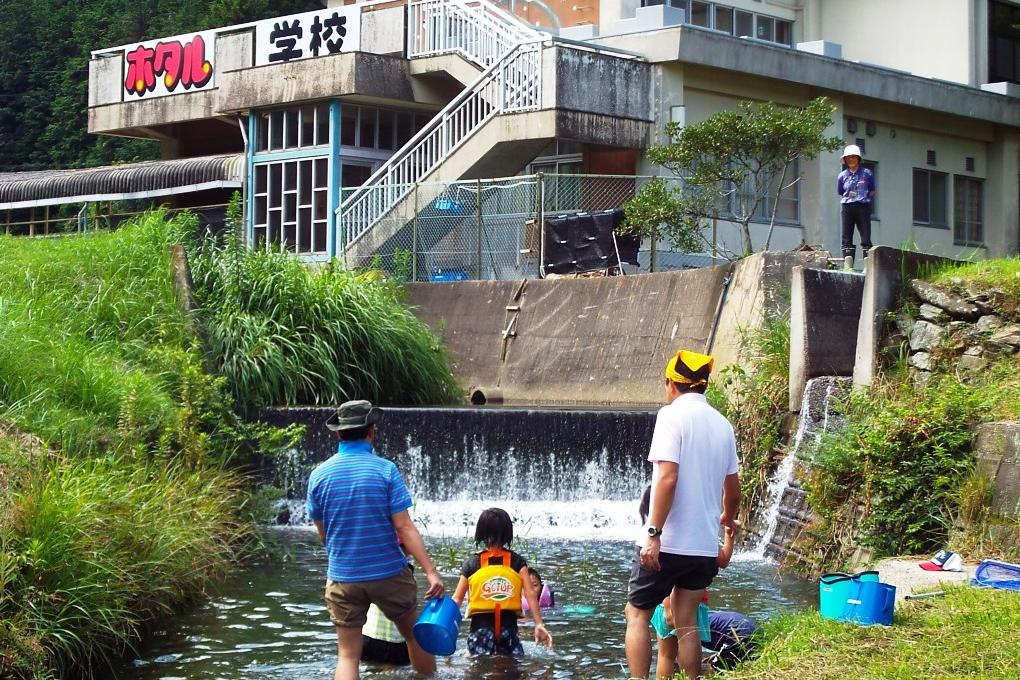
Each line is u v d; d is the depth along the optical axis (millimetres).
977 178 28188
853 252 16234
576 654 8016
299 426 13047
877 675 5879
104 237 16203
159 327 14039
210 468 12172
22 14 40438
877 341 11547
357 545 7008
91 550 8070
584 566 10789
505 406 15703
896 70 24859
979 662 5922
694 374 6508
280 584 9977
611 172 22500
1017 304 11109
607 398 16625
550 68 20531
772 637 7137
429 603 7219
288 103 24469
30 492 8188
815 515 10469
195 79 26688
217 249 16453
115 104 28312
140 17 39125
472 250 20156
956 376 10852
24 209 31391
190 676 7602
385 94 23656
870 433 9992
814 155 19969
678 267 20938
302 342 14914
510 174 22000
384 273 19438
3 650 6988
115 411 11773
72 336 13438
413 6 24031
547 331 17922
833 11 29203
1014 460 9000
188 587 9414
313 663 7867
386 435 13539
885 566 8641
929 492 9477
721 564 6578
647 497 6867
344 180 24156
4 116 39531
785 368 12438
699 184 19750
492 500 13336
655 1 25344
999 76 28438
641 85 21797
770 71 22812
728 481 6551
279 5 36250
